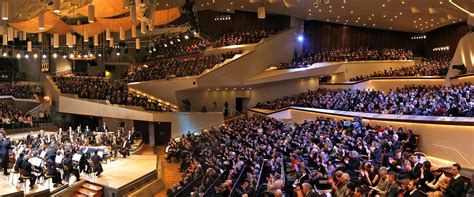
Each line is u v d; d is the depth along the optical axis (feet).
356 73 115.24
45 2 54.03
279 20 121.90
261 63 111.34
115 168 62.23
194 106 110.63
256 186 36.32
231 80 105.40
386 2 89.61
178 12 63.87
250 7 113.80
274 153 48.11
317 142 51.90
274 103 109.29
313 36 125.90
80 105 99.04
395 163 34.30
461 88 63.26
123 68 131.54
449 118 44.80
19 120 91.61
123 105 97.55
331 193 31.04
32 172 47.88
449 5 85.15
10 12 64.08
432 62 107.14
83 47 114.52
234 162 51.01
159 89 107.55
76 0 56.90
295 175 37.55
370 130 51.80
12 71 114.42
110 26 65.41
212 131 84.12
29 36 114.83
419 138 48.98
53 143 62.90
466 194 25.48
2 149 53.16
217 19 123.13
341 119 70.54
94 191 50.26
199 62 106.32
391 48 129.49
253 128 76.84
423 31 126.31
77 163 52.60
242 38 113.19
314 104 89.35
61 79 109.81
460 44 81.20
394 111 58.70
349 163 37.01
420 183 29.96
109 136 77.46
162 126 100.73
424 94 68.54
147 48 122.62
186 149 75.20
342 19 117.29
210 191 42.63
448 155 43.39
